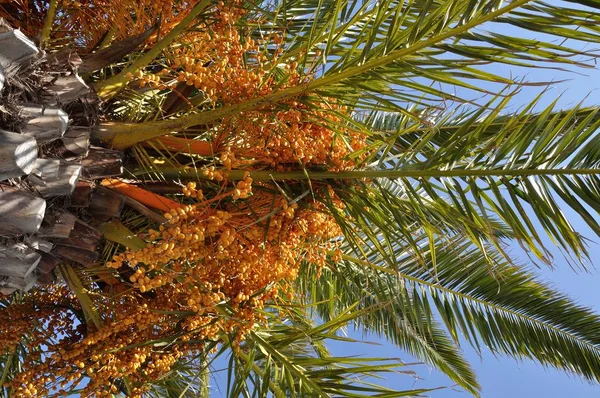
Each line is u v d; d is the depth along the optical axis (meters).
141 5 3.51
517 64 3.05
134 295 4.00
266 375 3.79
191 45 3.74
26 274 3.30
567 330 5.48
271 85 3.55
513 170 3.17
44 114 3.05
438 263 5.51
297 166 3.47
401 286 4.32
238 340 3.75
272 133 3.36
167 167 3.72
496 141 3.30
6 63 2.83
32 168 2.96
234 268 3.54
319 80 3.29
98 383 3.73
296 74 3.46
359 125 3.45
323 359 3.87
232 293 3.77
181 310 3.89
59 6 3.91
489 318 5.52
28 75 3.05
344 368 3.74
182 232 3.13
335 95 3.39
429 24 3.21
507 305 5.55
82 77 3.54
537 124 3.22
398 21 3.34
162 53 3.93
